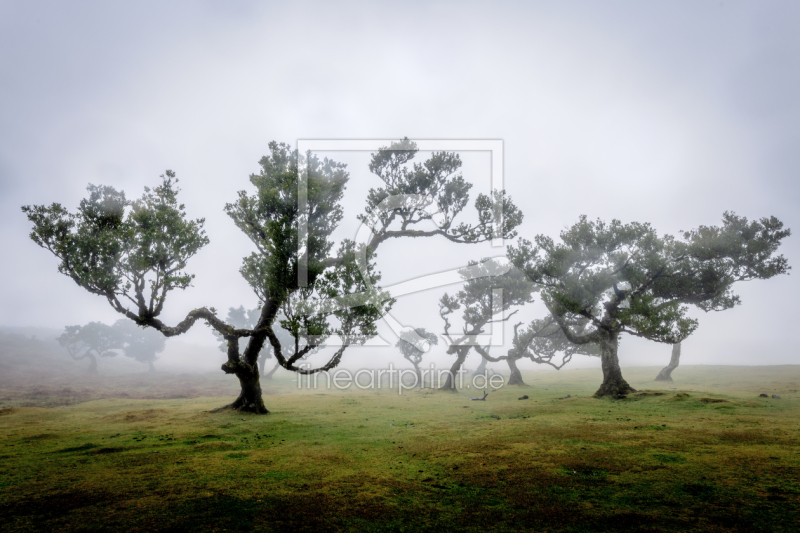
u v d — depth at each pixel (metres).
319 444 12.55
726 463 8.84
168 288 18.64
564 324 27.25
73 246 17.52
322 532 5.85
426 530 5.89
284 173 20.62
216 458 10.80
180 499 7.37
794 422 13.73
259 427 16.20
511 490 7.59
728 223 26.91
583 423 14.95
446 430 14.44
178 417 19.33
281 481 8.51
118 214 19.17
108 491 7.89
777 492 7.00
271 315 20.55
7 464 10.42
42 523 6.30
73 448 12.44
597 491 7.38
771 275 25.05
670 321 23.03
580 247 25.42
